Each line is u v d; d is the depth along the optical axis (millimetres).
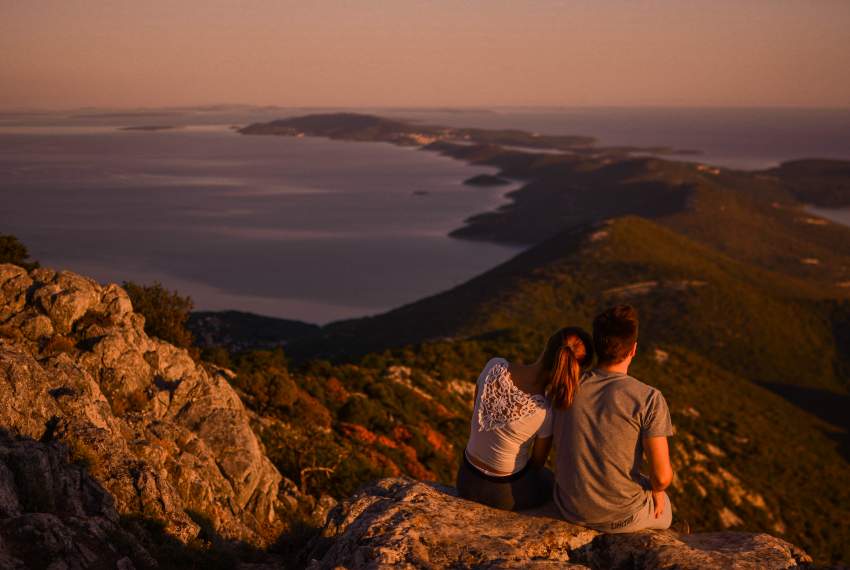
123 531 10766
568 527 4562
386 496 5961
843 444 96188
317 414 31703
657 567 4191
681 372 104000
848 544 63094
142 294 26203
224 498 16016
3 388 11898
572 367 4434
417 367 67125
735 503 62812
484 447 4766
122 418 16094
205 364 28953
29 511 9797
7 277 17781
